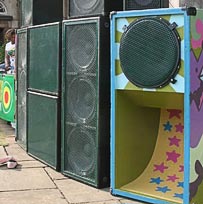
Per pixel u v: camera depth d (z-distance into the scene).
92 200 4.16
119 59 4.15
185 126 3.73
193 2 5.16
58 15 6.15
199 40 3.74
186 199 3.78
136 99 4.25
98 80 4.45
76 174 4.74
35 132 5.64
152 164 4.53
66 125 4.87
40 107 5.46
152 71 3.88
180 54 3.72
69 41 4.79
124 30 4.07
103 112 4.48
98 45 4.43
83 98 4.65
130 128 4.38
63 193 4.34
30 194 4.31
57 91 5.05
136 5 4.48
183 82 3.72
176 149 4.45
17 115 6.57
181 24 3.70
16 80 6.58
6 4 15.66
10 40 8.68
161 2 4.58
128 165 4.39
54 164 5.13
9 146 6.40
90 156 4.57
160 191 4.18
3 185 4.58
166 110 4.58
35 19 5.98
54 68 5.11
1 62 11.36
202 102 3.83
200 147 3.85
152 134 4.57
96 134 4.48
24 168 5.21
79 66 4.67
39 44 5.48
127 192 4.21
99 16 4.43
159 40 3.82
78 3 4.77
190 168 3.76
